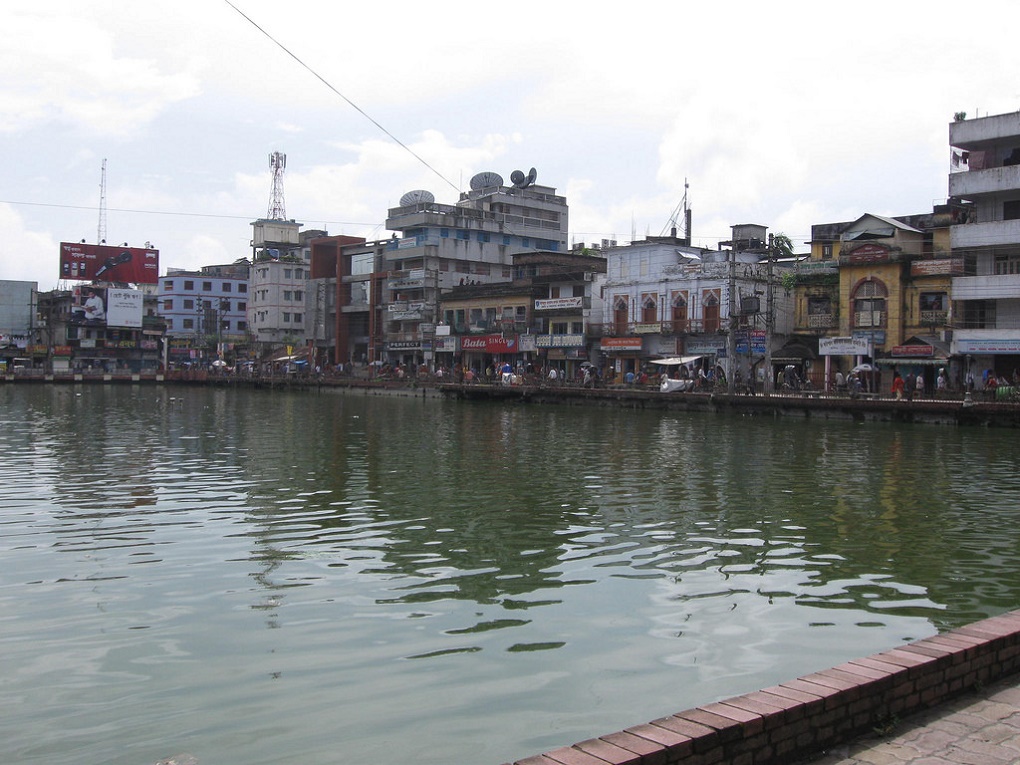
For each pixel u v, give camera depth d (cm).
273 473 2436
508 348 8006
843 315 5684
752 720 614
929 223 5678
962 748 656
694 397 5484
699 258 7050
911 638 1053
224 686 908
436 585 1277
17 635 1062
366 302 10069
